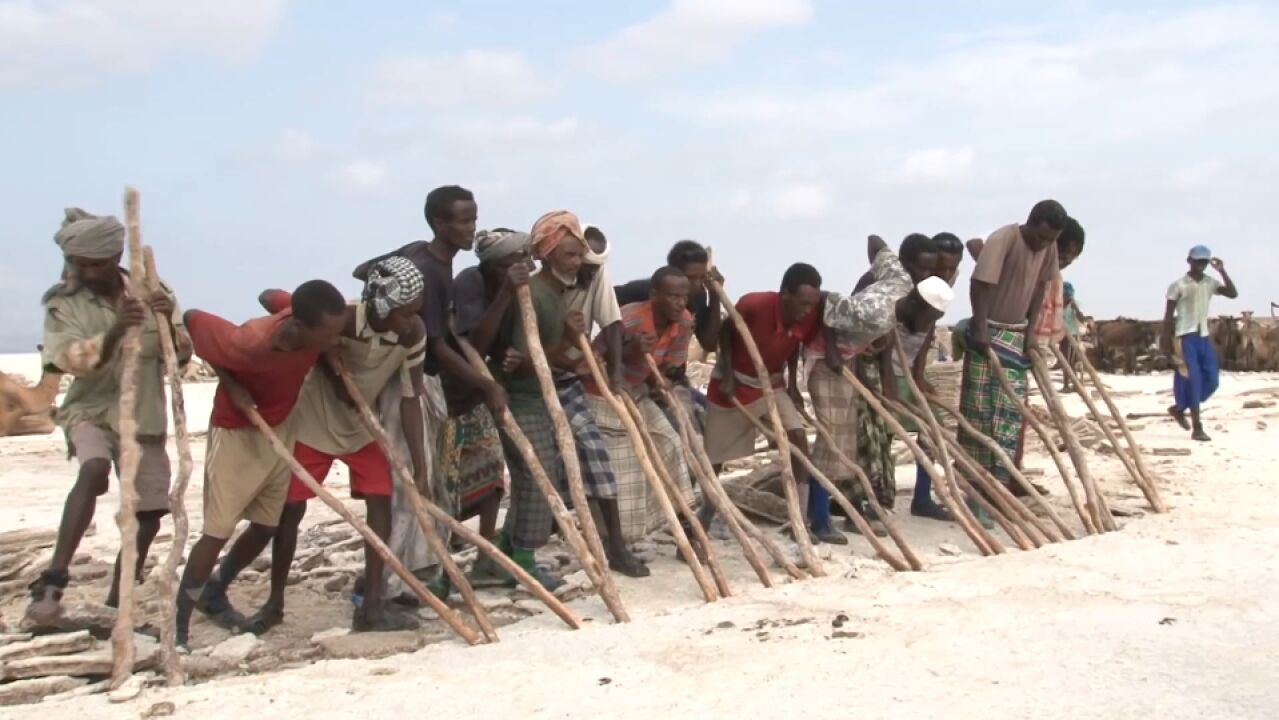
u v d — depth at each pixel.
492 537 6.48
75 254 5.09
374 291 5.20
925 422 7.65
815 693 4.25
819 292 7.13
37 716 4.27
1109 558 6.46
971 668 4.46
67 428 5.29
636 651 4.91
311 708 4.28
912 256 7.88
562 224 6.25
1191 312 12.41
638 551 7.31
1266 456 10.91
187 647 5.16
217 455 5.22
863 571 6.52
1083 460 7.64
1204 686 4.16
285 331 4.90
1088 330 27.30
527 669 4.71
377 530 5.52
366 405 5.33
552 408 5.87
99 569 6.80
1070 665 4.45
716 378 7.55
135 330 4.88
